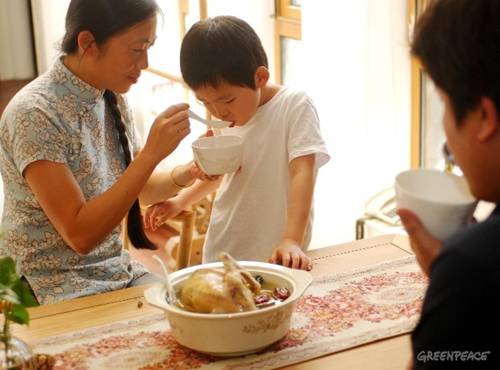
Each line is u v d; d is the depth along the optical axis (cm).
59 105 166
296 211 161
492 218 74
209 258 186
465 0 72
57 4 439
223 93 162
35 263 169
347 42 247
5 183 171
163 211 189
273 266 129
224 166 158
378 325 124
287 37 313
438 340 72
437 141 247
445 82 74
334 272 146
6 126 165
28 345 114
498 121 71
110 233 165
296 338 120
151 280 179
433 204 90
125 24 159
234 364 113
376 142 252
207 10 317
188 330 114
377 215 255
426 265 86
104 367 114
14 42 457
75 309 137
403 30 238
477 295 70
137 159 158
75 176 170
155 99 373
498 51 70
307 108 172
